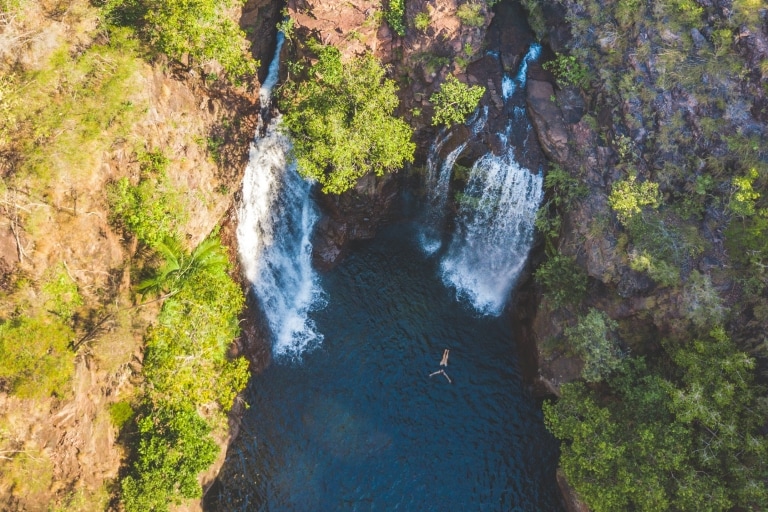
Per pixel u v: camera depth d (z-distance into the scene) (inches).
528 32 1307.8
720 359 937.5
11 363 733.9
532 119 1232.2
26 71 873.5
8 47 857.5
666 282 996.6
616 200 1055.0
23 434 730.2
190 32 938.1
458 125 1247.5
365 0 1185.4
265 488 1080.8
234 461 1101.1
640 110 1111.0
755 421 904.3
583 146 1154.7
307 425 1162.6
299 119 1123.3
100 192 855.7
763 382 935.7
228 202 1154.0
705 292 976.3
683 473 909.2
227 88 1163.9
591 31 1202.6
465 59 1226.6
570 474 980.6
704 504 860.0
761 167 1007.0
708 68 1073.5
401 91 1254.9
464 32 1203.9
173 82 1018.1
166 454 881.5
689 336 1002.7
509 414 1202.0
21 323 757.3
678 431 918.4
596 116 1172.5
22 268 769.6
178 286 962.7
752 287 976.3
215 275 1005.8
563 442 1034.7
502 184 1253.1
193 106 1063.6
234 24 1057.5
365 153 1126.4
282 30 1213.7
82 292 837.2
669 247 1022.4
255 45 1282.0
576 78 1213.1
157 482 858.8
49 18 911.0
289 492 1080.8
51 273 794.2
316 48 1175.6
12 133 818.8
